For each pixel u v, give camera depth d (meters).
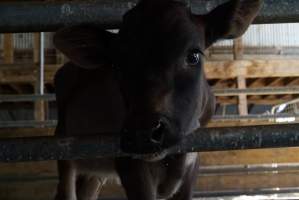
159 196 2.18
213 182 4.25
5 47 6.03
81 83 2.50
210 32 1.85
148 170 2.03
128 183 2.01
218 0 1.67
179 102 1.64
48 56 6.93
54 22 1.50
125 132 1.50
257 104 8.31
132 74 1.62
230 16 1.84
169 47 1.63
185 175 2.23
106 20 1.55
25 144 1.47
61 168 2.68
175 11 1.69
